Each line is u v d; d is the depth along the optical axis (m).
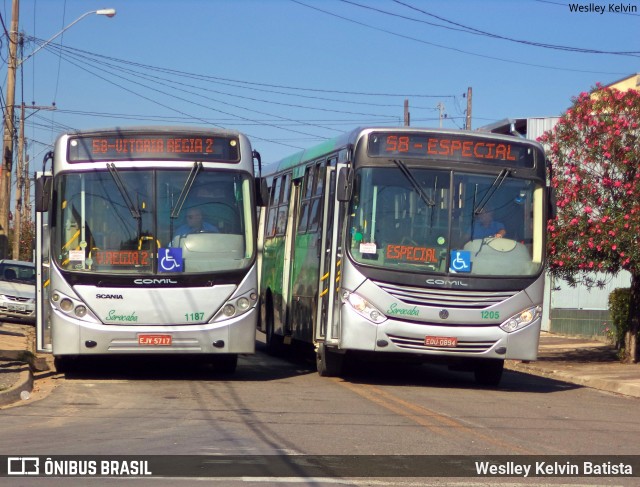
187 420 11.05
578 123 18.98
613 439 10.49
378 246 13.98
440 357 14.33
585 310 27.64
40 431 10.23
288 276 18.41
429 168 14.24
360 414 11.70
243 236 14.63
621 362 20.55
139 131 14.55
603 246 18.12
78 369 16.41
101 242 14.26
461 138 14.41
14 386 13.22
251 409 12.00
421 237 14.09
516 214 14.48
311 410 11.98
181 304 14.23
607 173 18.59
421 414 11.83
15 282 28.75
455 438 10.09
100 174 14.41
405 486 7.79
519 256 14.37
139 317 14.14
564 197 18.73
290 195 18.84
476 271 14.14
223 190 14.66
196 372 16.64
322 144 17.09
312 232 16.62
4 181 25.89
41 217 14.70
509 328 14.20
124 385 14.56
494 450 9.44
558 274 19.23
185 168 14.55
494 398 14.10
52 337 14.25
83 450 9.07
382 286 13.90
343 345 13.94
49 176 14.48
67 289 14.12
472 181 14.36
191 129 14.70
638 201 18.23
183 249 14.33
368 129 14.25
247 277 14.52
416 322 13.95
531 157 14.63
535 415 12.27
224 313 14.38
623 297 21.09
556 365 20.03
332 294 14.53
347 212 14.09
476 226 14.27
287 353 20.06
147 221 14.33
